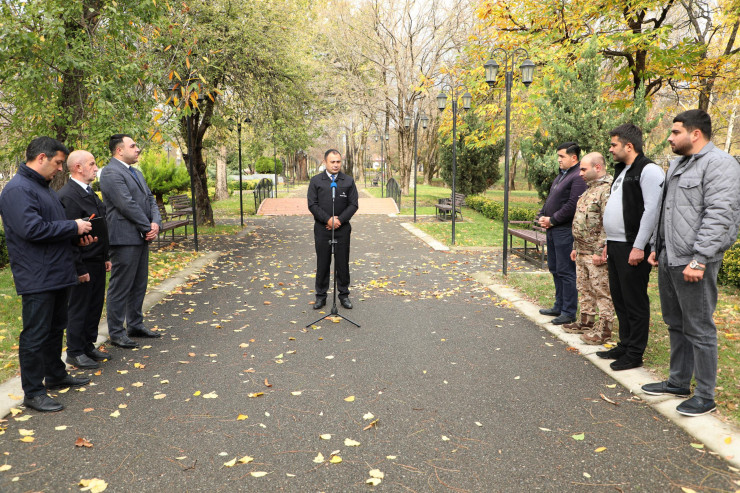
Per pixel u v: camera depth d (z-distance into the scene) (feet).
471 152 74.54
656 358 14.57
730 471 9.01
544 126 36.24
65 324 12.85
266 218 65.57
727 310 19.42
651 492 8.48
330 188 20.65
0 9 21.61
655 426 10.80
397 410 11.76
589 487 8.66
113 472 9.17
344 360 15.17
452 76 70.90
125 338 16.34
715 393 12.04
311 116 53.36
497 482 8.83
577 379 13.56
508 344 16.57
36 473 9.12
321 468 9.30
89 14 25.86
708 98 53.26
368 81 96.02
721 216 10.36
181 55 32.55
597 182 16.05
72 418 11.34
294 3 48.57
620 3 42.11
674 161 11.53
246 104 46.88
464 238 43.50
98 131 23.72
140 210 16.26
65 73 24.47
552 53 41.37
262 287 25.45
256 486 8.73
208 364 14.83
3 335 16.71
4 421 11.15
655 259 12.32
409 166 95.96
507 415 11.44
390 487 8.70
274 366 14.67
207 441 10.30
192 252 36.29
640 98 32.32
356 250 38.27
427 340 17.06
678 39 66.08
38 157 11.71
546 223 18.35
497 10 46.80
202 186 53.31
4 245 29.73
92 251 14.47
